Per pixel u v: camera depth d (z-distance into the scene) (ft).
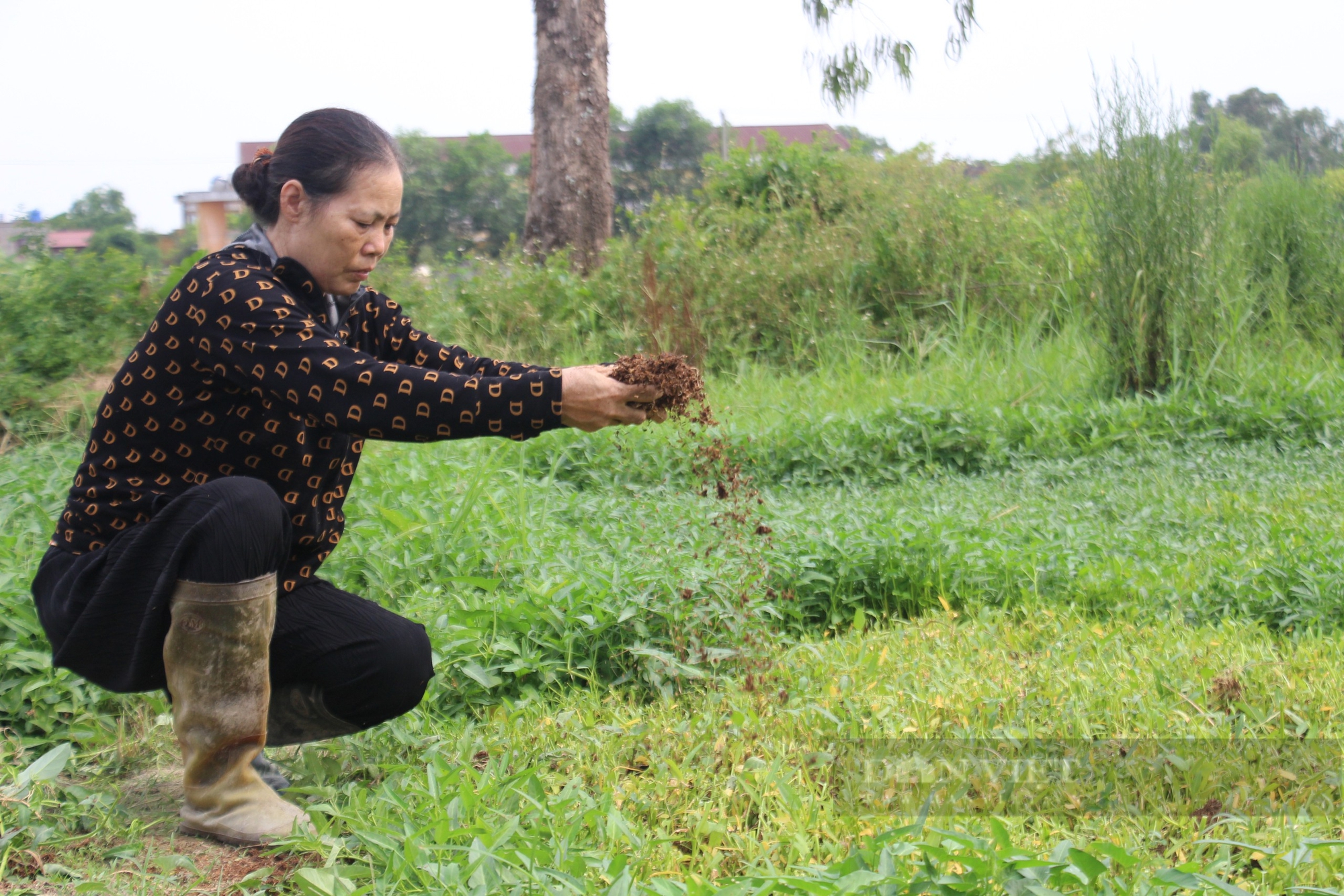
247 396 7.11
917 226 30.53
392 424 6.66
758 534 12.34
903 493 18.12
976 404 22.17
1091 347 24.79
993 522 15.48
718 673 10.49
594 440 19.61
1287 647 10.80
